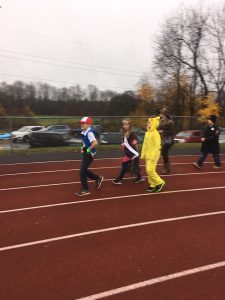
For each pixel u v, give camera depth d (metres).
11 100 57.50
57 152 16.67
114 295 4.57
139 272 5.13
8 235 6.48
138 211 7.89
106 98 52.72
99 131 17.94
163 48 42.59
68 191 9.69
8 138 16.31
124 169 10.30
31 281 4.87
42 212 7.84
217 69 40.16
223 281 4.91
